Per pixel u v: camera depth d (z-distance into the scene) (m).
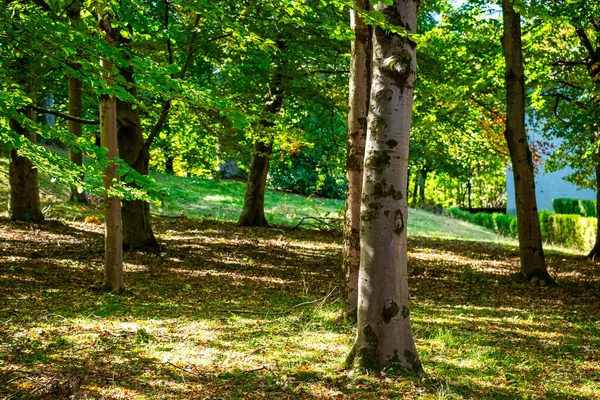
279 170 30.66
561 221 22.69
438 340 6.57
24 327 6.09
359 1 6.99
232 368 5.11
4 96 5.26
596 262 16.12
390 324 4.84
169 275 10.45
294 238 17.31
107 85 5.61
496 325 7.76
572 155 19.70
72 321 6.50
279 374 4.95
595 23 15.62
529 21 15.12
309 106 16.19
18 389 4.32
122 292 8.48
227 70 14.89
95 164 5.62
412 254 16.08
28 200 15.40
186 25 12.11
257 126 12.80
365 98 7.20
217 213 22.53
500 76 14.90
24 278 9.08
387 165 4.77
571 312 9.01
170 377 4.79
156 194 5.90
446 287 11.09
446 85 14.02
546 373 5.57
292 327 6.80
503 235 27.91
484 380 5.16
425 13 18.30
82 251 12.21
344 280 7.32
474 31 15.47
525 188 12.02
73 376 4.66
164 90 5.63
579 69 17.45
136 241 12.80
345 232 7.35
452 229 26.62
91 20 7.39
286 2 6.20
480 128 18.48
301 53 14.24
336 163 20.70
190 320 6.94
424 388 4.59
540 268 11.99
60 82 14.93
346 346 5.97
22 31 5.34
